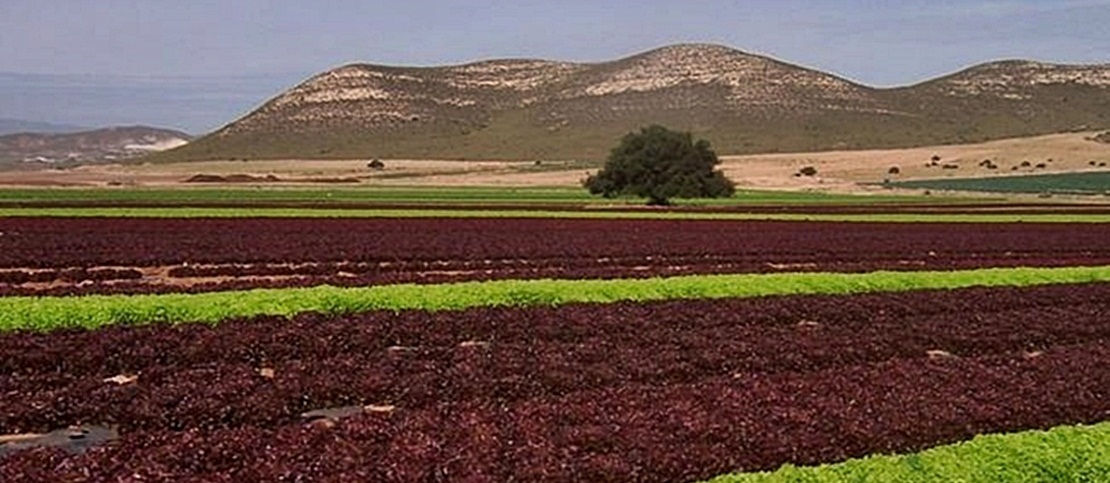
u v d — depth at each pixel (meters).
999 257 57.06
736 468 18.64
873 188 156.62
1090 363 27.50
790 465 17.09
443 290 35.16
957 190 149.25
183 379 24.44
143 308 30.69
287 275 46.28
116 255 50.44
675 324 33.03
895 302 38.03
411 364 26.36
